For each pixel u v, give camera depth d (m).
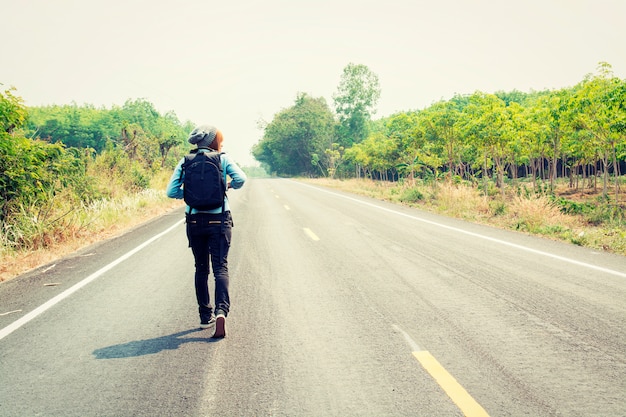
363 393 3.00
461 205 15.52
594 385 3.03
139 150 29.67
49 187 11.27
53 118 105.00
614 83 15.49
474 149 28.42
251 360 3.59
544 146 26.67
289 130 99.50
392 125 33.28
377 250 8.35
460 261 7.26
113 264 7.78
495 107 20.81
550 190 24.92
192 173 4.11
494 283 5.84
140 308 5.14
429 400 2.88
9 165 9.81
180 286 6.12
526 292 5.38
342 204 18.81
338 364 3.47
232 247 9.04
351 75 90.38
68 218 11.29
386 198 22.17
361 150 53.84
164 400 2.99
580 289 5.48
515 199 13.73
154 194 21.78
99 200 16.28
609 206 18.17
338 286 5.85
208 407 2.88
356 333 4.13
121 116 114.44
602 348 3.66
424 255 7.80
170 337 4.18
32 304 5.45
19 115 9.67
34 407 2.95
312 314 4.73
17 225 9.61
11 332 4.45
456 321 4.40
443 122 25.23
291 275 6.53
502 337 3.95
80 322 4.70
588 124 18.44
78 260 8.28
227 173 4.24
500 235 10.05
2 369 3.57
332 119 103.12
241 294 5.58
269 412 2.79
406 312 4.71
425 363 3.44
